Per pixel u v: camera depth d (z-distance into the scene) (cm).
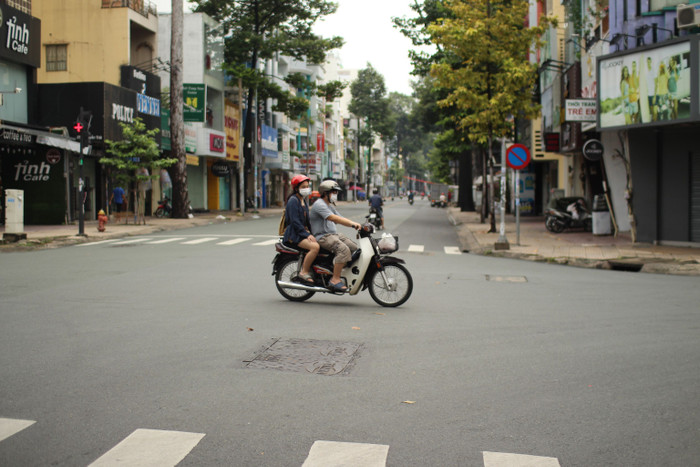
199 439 424
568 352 663
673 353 663
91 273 1227
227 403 496
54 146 2484
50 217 2645
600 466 393
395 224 3228
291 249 931
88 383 541
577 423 462
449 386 545
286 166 6291
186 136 3788
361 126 12150
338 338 713
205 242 1969
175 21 3203
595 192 2488
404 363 614
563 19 2745
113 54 3316
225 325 773
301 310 878
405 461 394
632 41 1745
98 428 441
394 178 15275
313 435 433
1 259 1465
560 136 2597
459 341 707
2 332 725
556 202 2516
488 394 525
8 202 1823
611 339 723
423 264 1496
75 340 689
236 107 4747
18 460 389
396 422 460
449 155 4875
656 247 1783
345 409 485
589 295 1045
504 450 412
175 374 570
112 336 709
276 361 616
